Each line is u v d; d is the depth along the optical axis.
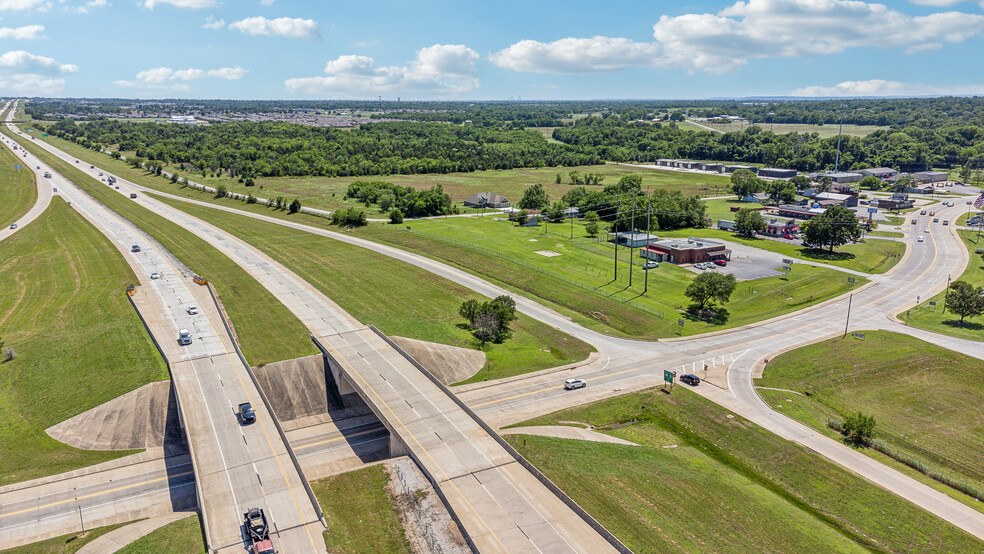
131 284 129.75
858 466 74.31
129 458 75.94
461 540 53.62
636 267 154.12
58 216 192.75
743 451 77.12
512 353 104.00
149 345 98.12
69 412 83.00
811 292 138.38
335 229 189.75
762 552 57.03
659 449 76.38
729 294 122.88
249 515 54.56
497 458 65.00
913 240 186.12
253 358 93.75
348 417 86.81
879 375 98.25
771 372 98.62
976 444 79.94
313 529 55.09
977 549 60.06
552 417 83.06
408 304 123.38
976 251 172.38
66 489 70.06
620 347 108.12
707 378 96.00
